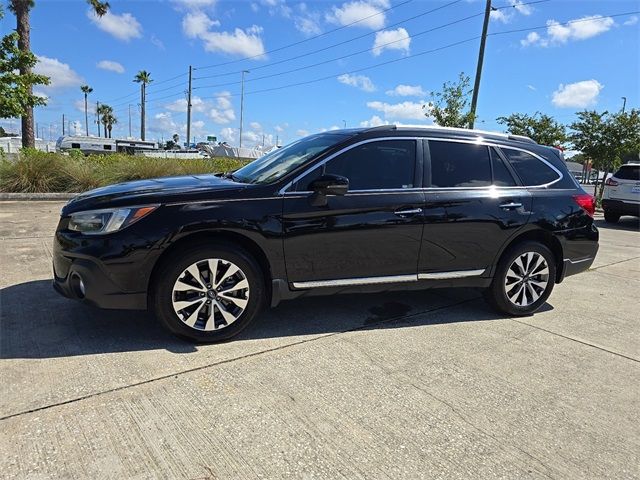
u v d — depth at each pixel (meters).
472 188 4.51
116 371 3.25
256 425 2.75
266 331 4.12
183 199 3.62
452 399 3.16
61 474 2.28
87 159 14.56
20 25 17.39
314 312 4.65
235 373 3.34
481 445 2.69
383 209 4.09
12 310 4.25
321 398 3.07
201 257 3.61
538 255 4.81
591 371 3.68
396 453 2.57
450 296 5.40
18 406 2.79
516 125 20.36
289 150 4.58
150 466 2.37
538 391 3.33
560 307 5.26
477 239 4.49
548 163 4.99
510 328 4.52
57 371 3.21
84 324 4.00
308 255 3.92
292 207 3.83
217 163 16.69
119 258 3.45
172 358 3.49
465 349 3.97
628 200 13.55
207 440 2.59
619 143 18.00
